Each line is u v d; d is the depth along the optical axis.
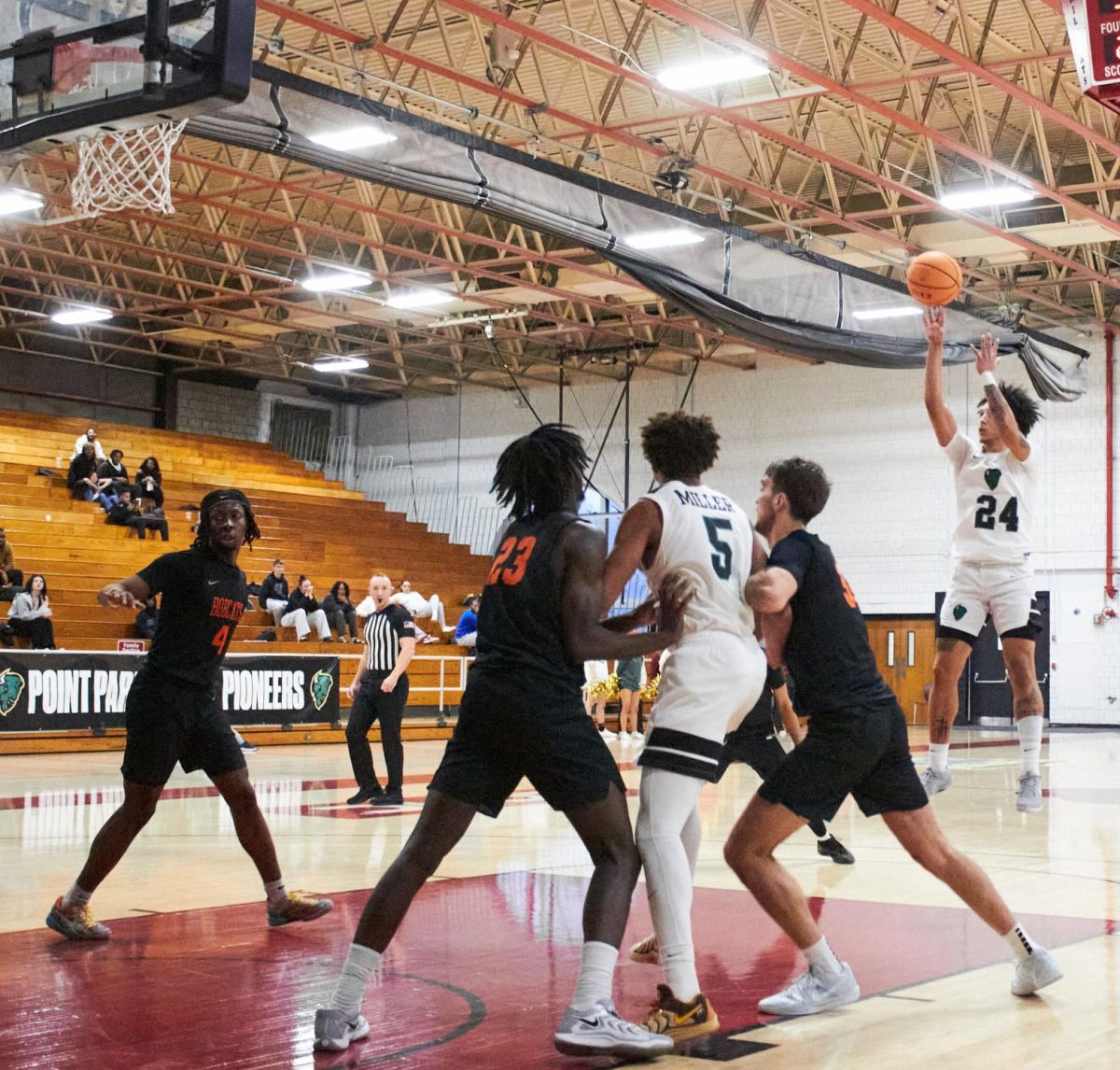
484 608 4.01
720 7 16.03
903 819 4.43
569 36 16.92
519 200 13.25
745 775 13.88
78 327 28.47
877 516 26.12
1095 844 8.41
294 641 21.50
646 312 25.53
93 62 6.35
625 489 28.81
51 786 12.04
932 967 4.93
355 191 22.02
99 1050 3.72
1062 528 24.44
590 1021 3.65
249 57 5.95
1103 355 24.12
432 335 27.62
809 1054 3.76
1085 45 9.09
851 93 14.58
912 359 17.67
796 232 19.70
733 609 4.27
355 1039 3.85
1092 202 20.16
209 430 31.86
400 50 14.46
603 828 3.88
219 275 25.89
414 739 20.42
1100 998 4.45
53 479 25.31
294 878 6.93
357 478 33.47
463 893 6.52
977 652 25.64
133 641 19.02
